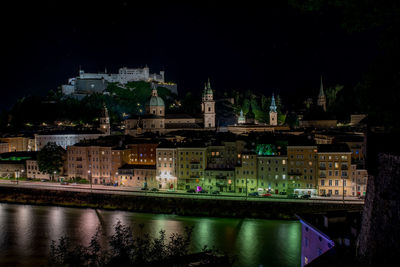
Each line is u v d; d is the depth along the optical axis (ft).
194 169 515.91
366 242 113.80
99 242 325.62
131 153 593.42
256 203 424.46
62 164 616.39
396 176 98.53
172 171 527.40
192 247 315.37
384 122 95.50
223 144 542.98
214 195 458.09
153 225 389.39
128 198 475.72
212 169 511.81
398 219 94.63
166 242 320.09
